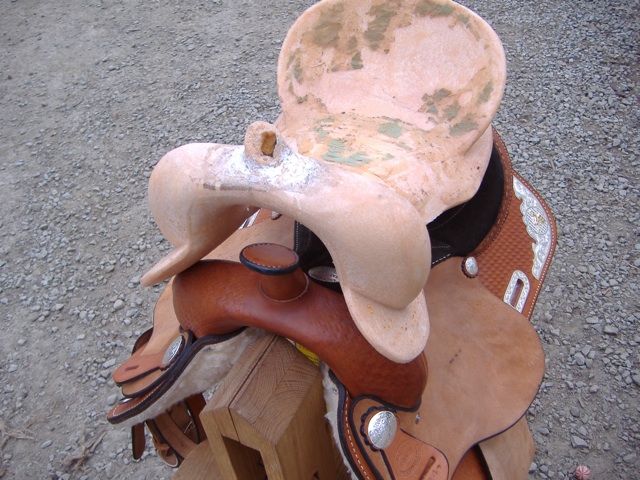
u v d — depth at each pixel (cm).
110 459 159
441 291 86
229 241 89
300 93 84
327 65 85
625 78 270
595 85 268
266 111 276
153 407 74
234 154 56
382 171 69
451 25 81
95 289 207
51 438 165
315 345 60
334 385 64
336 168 54
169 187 59
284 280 59
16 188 252
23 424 169
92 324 196
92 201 242
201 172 57
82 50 336
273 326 61
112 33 349
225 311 63
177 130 271
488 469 80
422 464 68
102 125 280
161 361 72
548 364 171
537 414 160
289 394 63
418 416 73
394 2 82
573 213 213
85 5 382
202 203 58
